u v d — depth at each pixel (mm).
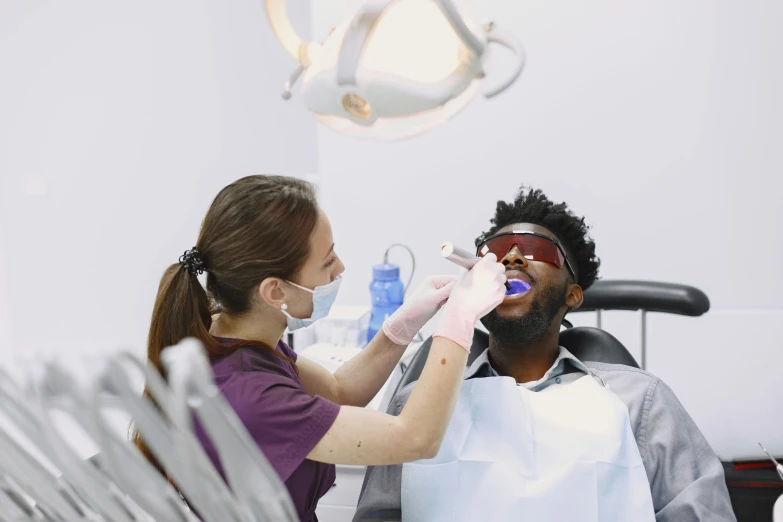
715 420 2285
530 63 2303
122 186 3242
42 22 3078
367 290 2562
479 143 2389
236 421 612
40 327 3352
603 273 2445
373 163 2441
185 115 3203
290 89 959
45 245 3281
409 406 965
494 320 1231
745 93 2213
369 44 789
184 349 500
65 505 702
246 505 645
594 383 1246
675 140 2289
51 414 549
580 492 1117
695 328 2383
